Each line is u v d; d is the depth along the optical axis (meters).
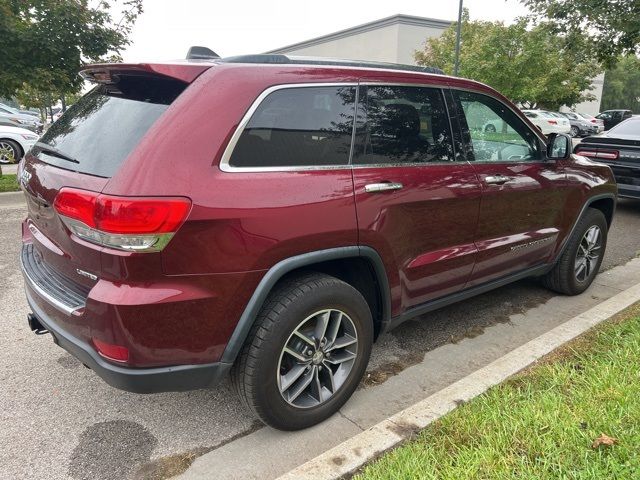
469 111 3.35
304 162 2.46
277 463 2.43
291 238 2.33
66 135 2.60
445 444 2.38
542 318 4.06
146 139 2.10
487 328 3.88
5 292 4.42
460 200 3.14
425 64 23.62
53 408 2.84
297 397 2.61
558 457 2.21
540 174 3.77
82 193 2.10
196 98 2.19
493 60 19.20
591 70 24.02
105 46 9.15
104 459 2.45
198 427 2.70
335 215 2.48
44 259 2.62
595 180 4.34
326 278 2.54
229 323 2.25
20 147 12.88
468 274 3.39
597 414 2.48
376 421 2.74
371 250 2.68
